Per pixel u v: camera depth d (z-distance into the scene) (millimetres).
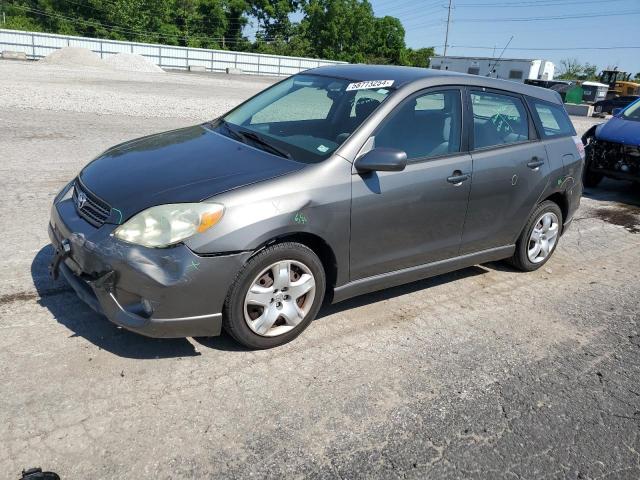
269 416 2994
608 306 4855
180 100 16188
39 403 2887
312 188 3443
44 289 4031
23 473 2402
